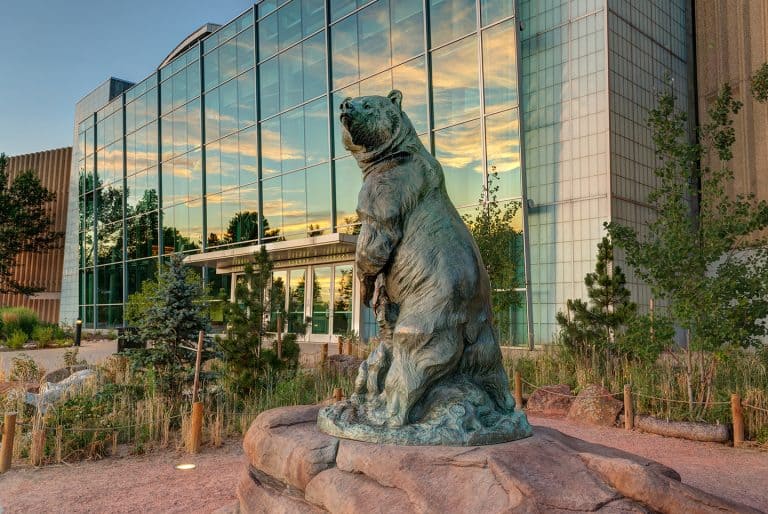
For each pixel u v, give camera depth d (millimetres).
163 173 29844
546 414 10148
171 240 29109
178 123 28938
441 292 4023
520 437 4051
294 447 4000
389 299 4418
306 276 22250
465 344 4227
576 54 16625
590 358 11602
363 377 4445
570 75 16688
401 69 19391
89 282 35656
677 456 7469
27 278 40531
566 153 16609
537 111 17266
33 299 40250
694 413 8812
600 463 3625
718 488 6012
